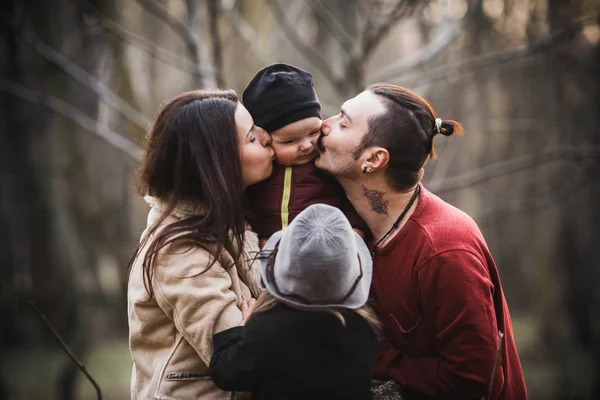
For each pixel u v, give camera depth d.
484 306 2.10
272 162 2.25
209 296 1.98
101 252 11.25
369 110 2.17
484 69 9.84
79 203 11.07
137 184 2.18
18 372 10.42
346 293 1.85
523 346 12.47
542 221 12.12
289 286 1.83
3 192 10.72
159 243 2.01
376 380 2.30
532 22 7.23
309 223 1.83
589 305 11.66
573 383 10.36
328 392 1.84
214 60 4.76
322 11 5.55
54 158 10.67
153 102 7.82
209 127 2.02
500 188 11.56
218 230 1.99
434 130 2.23
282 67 2.24
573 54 8.96
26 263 11.08
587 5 7.07
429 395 2.20
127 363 10.88
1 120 10.28
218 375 1.90
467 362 2.10
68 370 8.82
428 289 2.14
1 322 11.48
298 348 1.84
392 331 2.26
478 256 2.16
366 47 5.14
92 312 11.07
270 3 5.59
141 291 2.08
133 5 9.59
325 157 2.22
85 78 5.39
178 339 2.08
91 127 5.26
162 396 2.04
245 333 1.88
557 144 9.51
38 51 5.25
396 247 2.22
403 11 4.94
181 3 8.02
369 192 2.23
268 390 1.86
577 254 11.73
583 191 10.83
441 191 5.42
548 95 9.59
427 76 5.44
